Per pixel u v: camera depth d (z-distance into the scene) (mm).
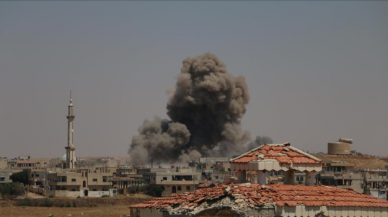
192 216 65938
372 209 70062
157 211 71812
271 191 68438
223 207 65000
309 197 67938
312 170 72688
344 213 68062
